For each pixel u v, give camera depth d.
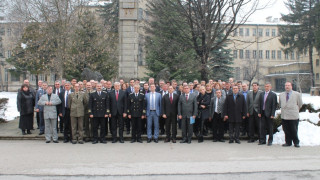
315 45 43.66
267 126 11.07
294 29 48.12
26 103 12.09
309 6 47.50
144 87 12.76
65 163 8.19
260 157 8.91
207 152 9.60
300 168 7.68
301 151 9.71
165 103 11.39
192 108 11.30
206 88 12.27
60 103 11.32
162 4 25.77
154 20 31.89
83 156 9.01
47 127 11.23
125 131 13.25
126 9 19.45
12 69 45.94
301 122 11.95
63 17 28.16
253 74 45.25
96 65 27.70
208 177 7.10
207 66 25.25
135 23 19.55
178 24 24.44
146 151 9.74
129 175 7.17
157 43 27.25
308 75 52.84
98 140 11.70
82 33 27.72
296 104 10.38
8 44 49.00
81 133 11.09
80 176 7.10
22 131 12.22
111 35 34.00
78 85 11.18
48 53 29.89
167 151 9.75
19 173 7.29
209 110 11.57
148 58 28.64
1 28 50.34
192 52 26.39
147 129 11.53
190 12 21.66
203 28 21.56
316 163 8.18
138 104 11.37
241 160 8.55
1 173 7.27
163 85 12.84
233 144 11.00
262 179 6.99
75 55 26.94
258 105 11.12
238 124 11.27
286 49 50.03
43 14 29.20
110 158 8.77
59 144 10.91
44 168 7.70
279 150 9.88
